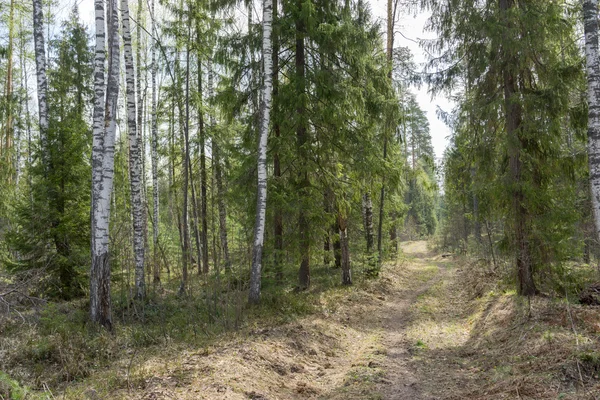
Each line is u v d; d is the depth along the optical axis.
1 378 5.36
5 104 19.00
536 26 10.21
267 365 7.36
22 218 13.95
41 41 14.24
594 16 9.14
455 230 37.44
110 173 9.42
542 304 9.62
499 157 11.88
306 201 13.46
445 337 10.27
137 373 6.54
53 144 14.28
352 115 14.55
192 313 10.97
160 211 29.25
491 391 5.94
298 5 13.38
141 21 21.28
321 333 9.95
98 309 9.27
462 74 12.43
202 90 19.78
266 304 11.75
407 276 22.77
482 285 14.37
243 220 13.60
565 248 10.35
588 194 11.61
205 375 6.41
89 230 14.55
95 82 9.45
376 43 17.00
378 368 7.81
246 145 14.38
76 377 6.70
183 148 19.20
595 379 5.55
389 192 18.61
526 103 10.65
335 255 20.45
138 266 12.82
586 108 10.55
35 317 9.13
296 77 13.29
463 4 11.61
